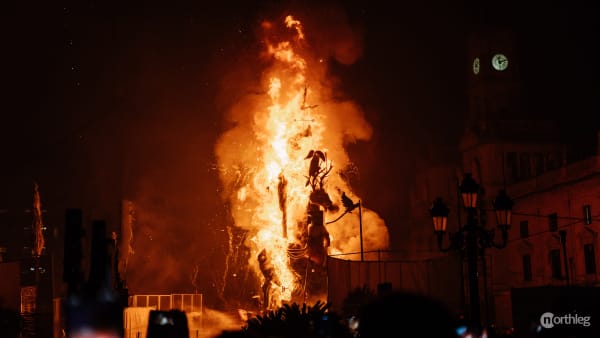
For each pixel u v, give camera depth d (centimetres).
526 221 5959
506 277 6106
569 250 5375
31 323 3244
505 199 1991
